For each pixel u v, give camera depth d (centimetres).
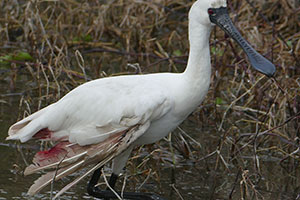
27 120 966
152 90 941
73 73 1455
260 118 1312
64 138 966
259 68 955
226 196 1045
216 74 1413
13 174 1076
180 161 1173
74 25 1764
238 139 1190
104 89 959
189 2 1870
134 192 1009
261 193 1060
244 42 961
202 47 945
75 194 1032
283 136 1223
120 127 941
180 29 1841
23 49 1683
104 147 930
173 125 977
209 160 1181
